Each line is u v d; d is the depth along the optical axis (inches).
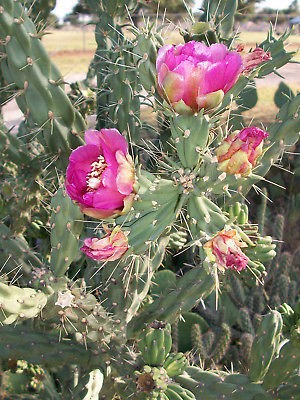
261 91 92.9
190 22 16.7
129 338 18.7
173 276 28.3
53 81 15.9
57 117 16.4
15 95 16.2
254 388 16.2
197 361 28.6
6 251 17.3
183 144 11.7
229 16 20.4
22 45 15.3
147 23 13.4
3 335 17.6
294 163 47.3
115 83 17.8
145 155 21.2
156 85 12.4
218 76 10.7
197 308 33.1
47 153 18.7
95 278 19.7
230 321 33.4
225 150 11.1
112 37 19.6
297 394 15.6
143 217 11.7
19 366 25.0
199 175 11.8
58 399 22.6
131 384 16.5
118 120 18.3
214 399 16.4
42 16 21.1
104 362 18.2
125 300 17.7
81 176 10.8
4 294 13.9
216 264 11.2
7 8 14.9
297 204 44.7
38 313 16.0
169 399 15.0
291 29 18.2
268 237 16.6
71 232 15.1
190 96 11.0
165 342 15.3
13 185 20.1
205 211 11.8
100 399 19.2
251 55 12.9
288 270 34.8
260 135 10.9
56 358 18.1
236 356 30.5
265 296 34.8
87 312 16.1
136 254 12.1
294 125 16.8
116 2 19.0
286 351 15.2
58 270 15.5
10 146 19.3
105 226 11.7
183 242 21.4
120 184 10.6
